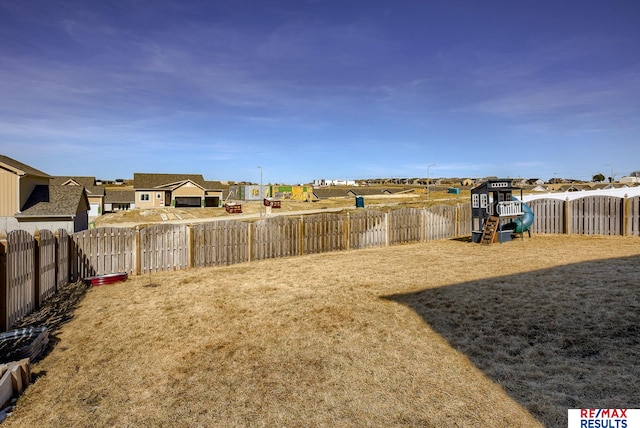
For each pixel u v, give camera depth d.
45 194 25.81
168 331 7.08
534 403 4.34
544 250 14.15
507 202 17.02
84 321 7.70
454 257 13.48
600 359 5.21
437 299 8.30
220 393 4.89
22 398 4.86
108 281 10.74
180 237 12.76
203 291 9.86
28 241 8.16
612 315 6.60
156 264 12.39
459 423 4.07
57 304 8.88
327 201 75.19
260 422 4.26
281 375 5.32
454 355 5.68
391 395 4.70
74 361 5.89
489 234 16.59
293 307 8.29
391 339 6.38
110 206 64.94
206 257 13.21
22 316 7.85
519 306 7.48
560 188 83.94
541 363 5.25
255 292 9.62
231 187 92.25
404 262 12.85
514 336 6.18
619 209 17.67
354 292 9.24
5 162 23.16
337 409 4.45
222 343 6.48
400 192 92.62
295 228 15.07
